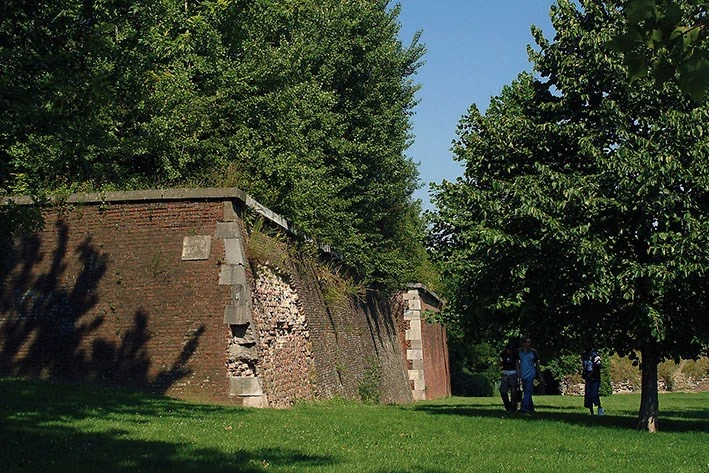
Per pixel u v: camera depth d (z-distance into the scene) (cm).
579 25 1567
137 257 1586
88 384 1528
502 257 1557
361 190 2636
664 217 1380
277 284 1798
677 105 1437
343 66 2600
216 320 1528
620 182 1378
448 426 1336
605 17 1573
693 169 1378
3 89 1065
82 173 1775
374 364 2686
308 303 2048
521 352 1873
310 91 2312
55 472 757
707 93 1389
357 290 2536
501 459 993
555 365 4631
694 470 972
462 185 1602
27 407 1116
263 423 1184
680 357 1591
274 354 1688
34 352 1577
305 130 2273
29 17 1091
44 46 1106
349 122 2623
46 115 1131
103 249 1605
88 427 1003
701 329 1488
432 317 1919
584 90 1545
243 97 2069
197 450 902
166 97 1894
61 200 1631
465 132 1695
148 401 1320
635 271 1367
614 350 1633
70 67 1134
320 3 2641
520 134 1605
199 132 1973
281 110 2095
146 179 1916
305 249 2041
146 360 1534
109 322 1566
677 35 531
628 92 1460
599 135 1481
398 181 2805
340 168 2472
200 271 1555
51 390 1315
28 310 1602
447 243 1925
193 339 1529
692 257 1350
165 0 1992
